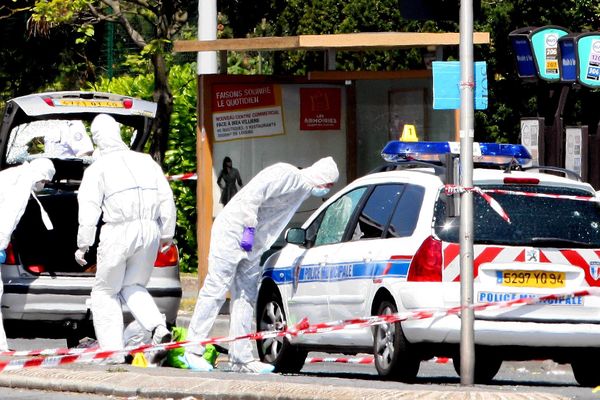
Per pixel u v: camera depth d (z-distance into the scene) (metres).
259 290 37.94
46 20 61.25
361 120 54.50
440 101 29.97
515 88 63.56
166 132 64.75
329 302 34.50
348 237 34.69
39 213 41.44
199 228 52.25
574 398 27.64
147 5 62.59
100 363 34.59
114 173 34.72
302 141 53.88
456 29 65.75
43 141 45.31
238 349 35.00
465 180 29.73
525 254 31.59
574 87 50.09
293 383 28.81
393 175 33.97
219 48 49.78
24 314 37.94
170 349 35.16
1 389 31.31
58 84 77.44
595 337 31.56
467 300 29.89
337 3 66.56
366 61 67.69
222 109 52.69
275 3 66.19
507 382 36.41
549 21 63.38
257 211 34.81
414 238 31.80
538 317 31.39
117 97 42.53
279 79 53.38
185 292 61.34
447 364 42.75
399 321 31.56
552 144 50.00
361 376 35.78
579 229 32.22
